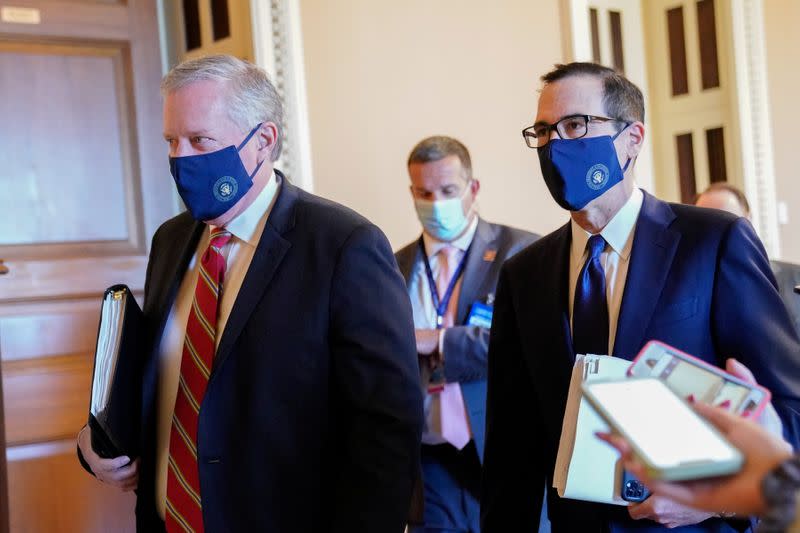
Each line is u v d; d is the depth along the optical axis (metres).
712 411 0.85
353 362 1.60
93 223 3.05
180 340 1.76
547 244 1.82
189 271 1.83
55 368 2.96
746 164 4.82
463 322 2.71
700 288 1.57
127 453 1.67
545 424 1.70
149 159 3.13
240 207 1.71
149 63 3.15
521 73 3.85
